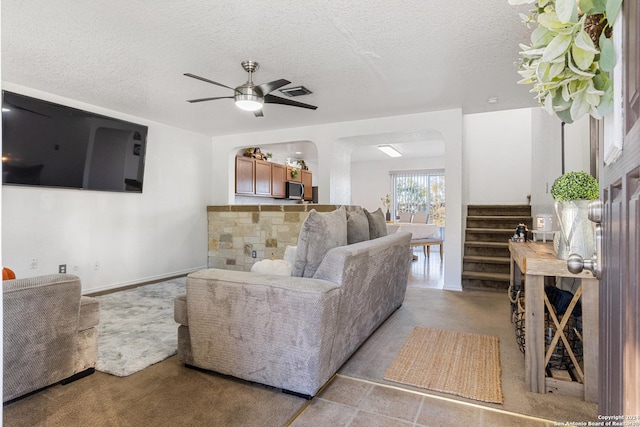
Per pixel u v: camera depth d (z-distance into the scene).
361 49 2.76
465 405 1.81
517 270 3.06
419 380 2.06
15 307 1.73
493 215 5.81
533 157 5.26
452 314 3.33
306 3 2.15
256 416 1.71
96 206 4.26
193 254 5.61
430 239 6.76
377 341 2.65
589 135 2.69
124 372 2.13
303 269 2.12
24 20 2.33
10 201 3.50
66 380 2.00
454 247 4.38
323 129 5.11
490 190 6.73
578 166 2.98
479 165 6.81
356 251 2.09
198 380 2.05
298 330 1.81
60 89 3.66
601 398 0.81
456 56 2.89
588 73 0.65
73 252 4.03
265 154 7.30
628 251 0.56
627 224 0.57
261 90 2.97
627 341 0.56
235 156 6.08
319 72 3.21
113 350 2.46
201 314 2.06
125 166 4.50
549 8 0.69
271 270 2.20
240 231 5.56
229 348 2.00
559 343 2.08
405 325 3.01
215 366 2.05
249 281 1.93
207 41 2.63
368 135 4.85
